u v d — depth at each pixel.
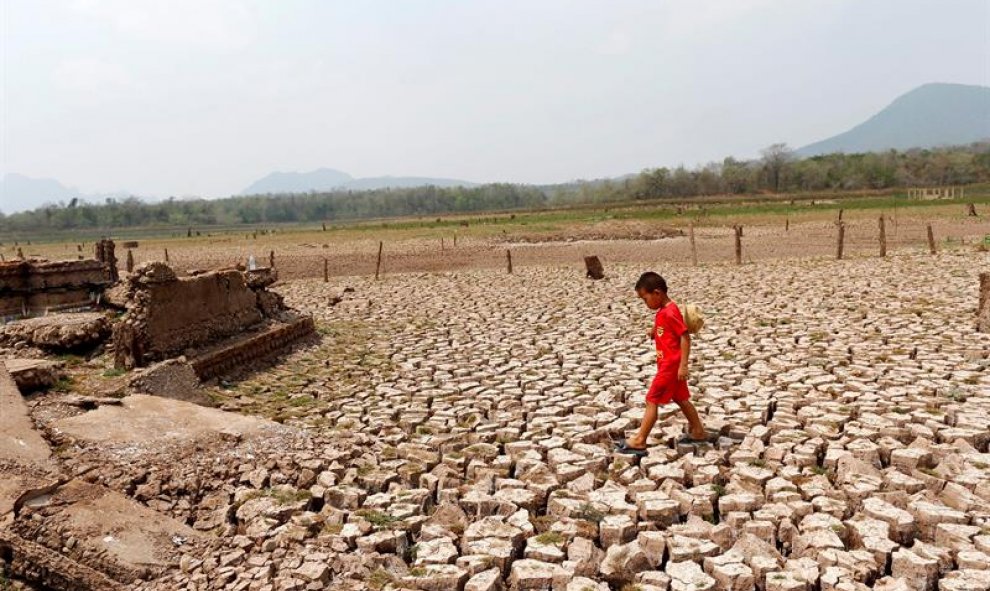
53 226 145.25
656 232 42.66
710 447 6.59
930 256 22.84
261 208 175.75
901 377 8.54
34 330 9.49
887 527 4.82
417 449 6.80
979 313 11.08
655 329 6.52
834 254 28.22
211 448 6.22
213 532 5.10
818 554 4.53
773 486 5.57
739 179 122.50
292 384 9.88
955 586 4.14
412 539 5.15
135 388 7.70
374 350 12.28
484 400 8.60
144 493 5.38
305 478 5.93
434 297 19.62
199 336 10.36
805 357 9.94
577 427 7.27
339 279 27.09
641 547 4.68
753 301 15.73
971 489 5.46
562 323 14.20
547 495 5.66
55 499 4.89
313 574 4.41
